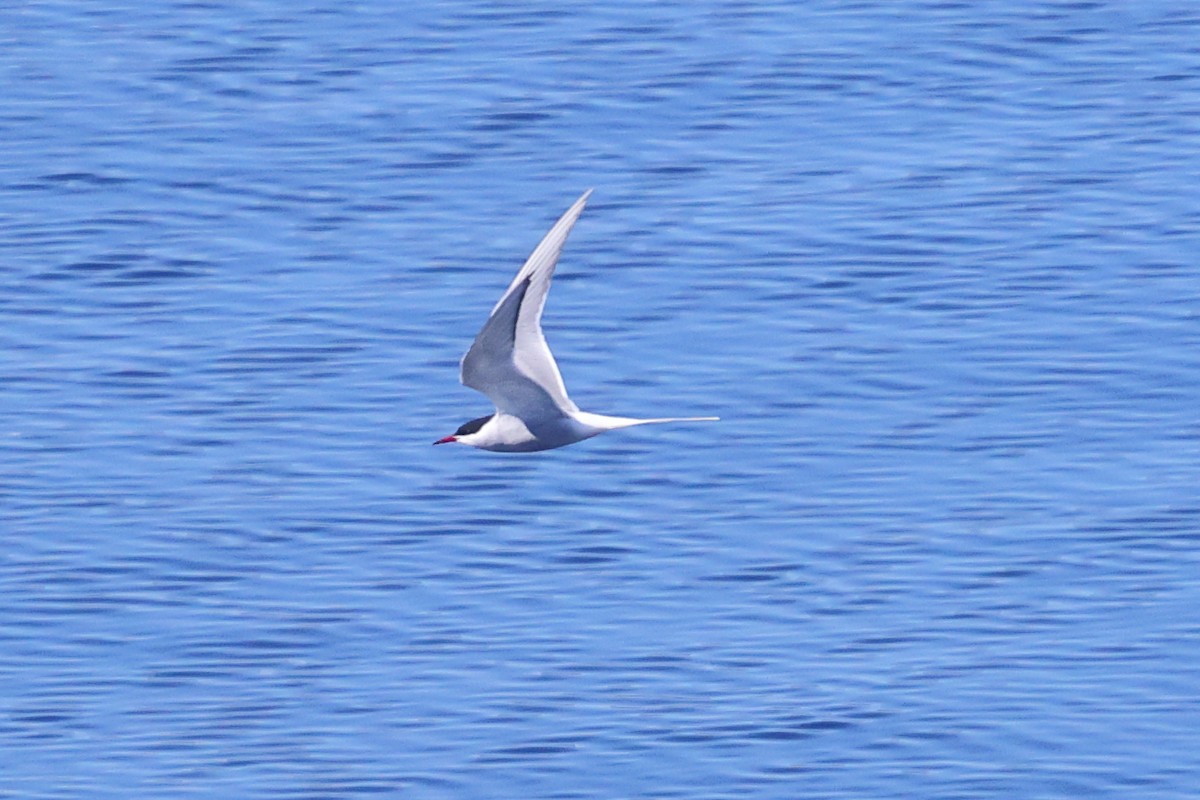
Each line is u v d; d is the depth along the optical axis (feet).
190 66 123.95
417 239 106.83
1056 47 123.85
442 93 119.85
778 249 104.68
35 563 83.30
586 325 99.09
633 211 108.27
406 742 73.15
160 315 101.50
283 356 97.76
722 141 114.83
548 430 54.70
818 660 77.10
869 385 94.53
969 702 74.38
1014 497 86.84
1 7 131.75
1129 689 75.05
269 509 86.53
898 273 102.73
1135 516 85.35
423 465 89.35
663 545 83.97
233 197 111.14
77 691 76.33
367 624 79.61
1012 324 98.84
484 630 78.95
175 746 73.56
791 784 70.38
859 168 111.96
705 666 76.59
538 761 71.82
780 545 83.97
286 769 72.02
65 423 93.40
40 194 111.75
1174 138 114.42
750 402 93.35
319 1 131.23
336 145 115.34
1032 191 109.60
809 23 126.82
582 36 125.70
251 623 79.77
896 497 86.99
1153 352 96.43
